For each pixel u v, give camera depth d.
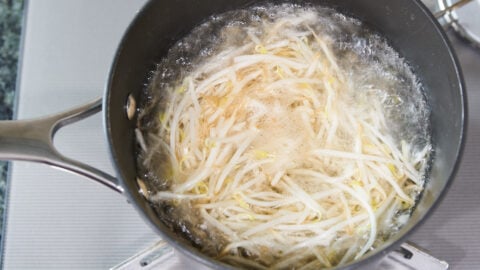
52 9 0.49
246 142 0.41
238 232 0.40
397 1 0.41
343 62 0.43
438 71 0.40
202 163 0.41
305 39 0.44
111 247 0.44
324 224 0.40
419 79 0.43
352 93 0.42
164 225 0.39
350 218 0.40
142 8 0.39
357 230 0.40
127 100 0.41
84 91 0.48
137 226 0.45
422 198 0.40
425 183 0.41
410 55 0.43
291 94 0.42
